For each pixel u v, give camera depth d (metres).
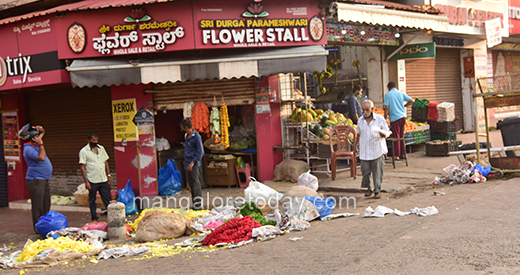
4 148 12.34
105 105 10.70
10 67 9.80
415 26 11.49
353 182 9.16
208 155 10.48
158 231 6.91
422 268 3.93
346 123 11.09
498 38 15.56
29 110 12.02
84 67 8.66
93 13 9.02
